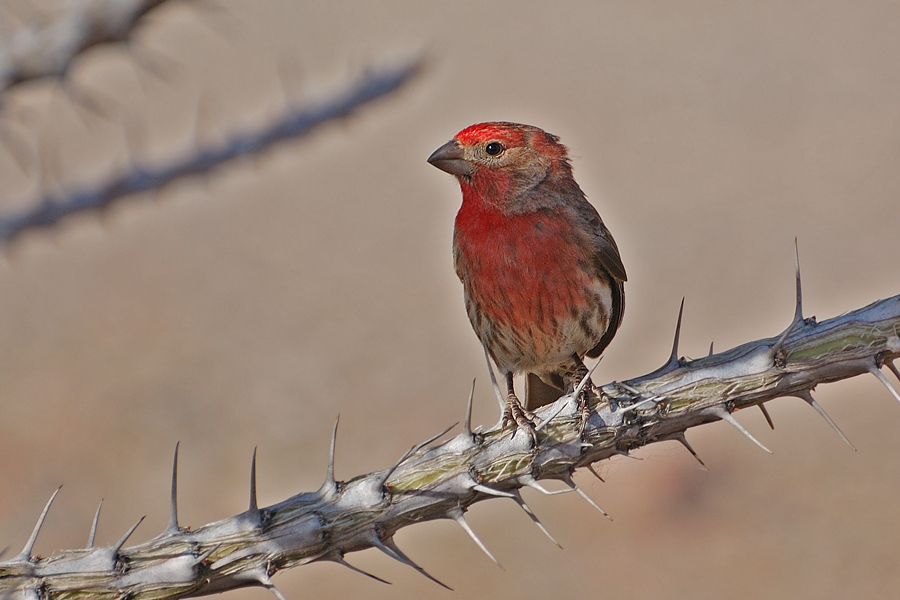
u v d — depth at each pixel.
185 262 17.77
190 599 4.38
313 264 17.88
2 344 15.56
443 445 4.54
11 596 4.00
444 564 11.59
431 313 16.78
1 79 4.54
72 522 12.29
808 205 18.30
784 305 16.09
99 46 4.54
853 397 13.71
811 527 11.44
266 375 15.18
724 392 4.68
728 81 22.91
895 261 16.80
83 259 17.84
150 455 13.52
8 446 13.41
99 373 15.00
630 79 23.06
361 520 4.33
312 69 19.98
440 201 19.97
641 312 16.19
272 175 20.25
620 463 12.44
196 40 19.08
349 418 14.30
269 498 12.84
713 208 18.33
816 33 24.75
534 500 12.39
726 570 11.12
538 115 22.11
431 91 22.44
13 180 16.22
